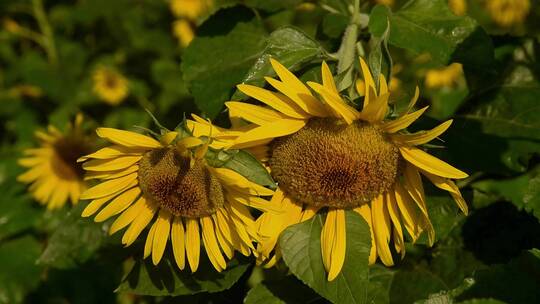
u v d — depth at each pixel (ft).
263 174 3.23
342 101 3.20
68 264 4.71
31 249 5.70
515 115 3.75
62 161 5.63
